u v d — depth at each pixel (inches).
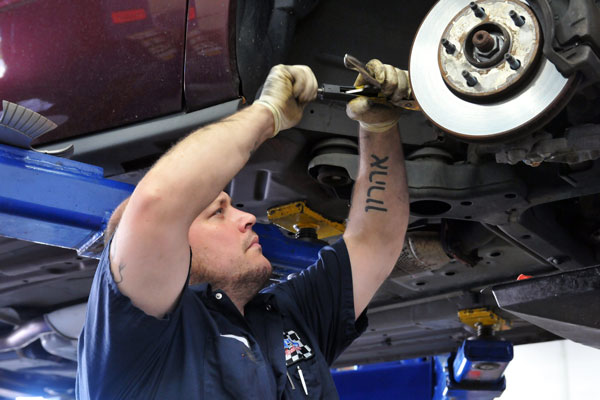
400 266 104.4
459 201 78.3
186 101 76.0
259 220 92.3
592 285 57.1
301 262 88.6
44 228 70.5
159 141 77.6
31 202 68.4
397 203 66.4
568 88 53.3
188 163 46.6
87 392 47.9
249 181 84.7
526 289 60.3
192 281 56.6
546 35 53.2
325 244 90.4
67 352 138.6
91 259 108.3
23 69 82.9
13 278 115.7
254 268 57.2
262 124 51.7
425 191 77.7
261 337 54.8
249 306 58.2
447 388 129.8
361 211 66.3
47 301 129.6
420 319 120.9
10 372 165.0
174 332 49.4
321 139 80.4
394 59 83.5
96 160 80.6
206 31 74.6
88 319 48.7
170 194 45.5
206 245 56.7
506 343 116.1
